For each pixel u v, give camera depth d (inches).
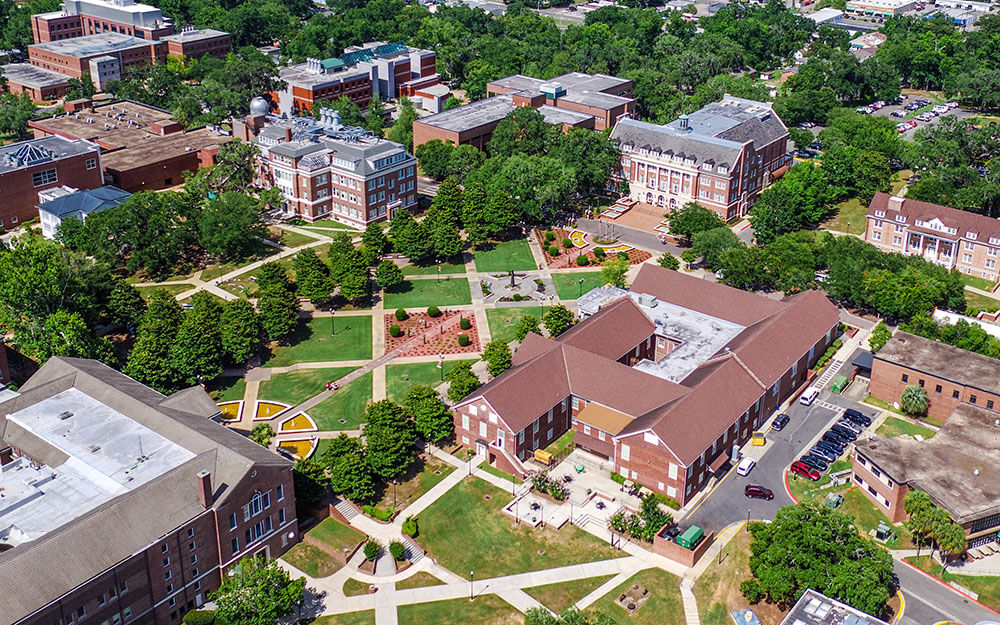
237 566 5044.3
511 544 5625.0
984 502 5521.7
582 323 7185.0
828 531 5093.5
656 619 5073.8
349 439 6018.7
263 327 7770.7
